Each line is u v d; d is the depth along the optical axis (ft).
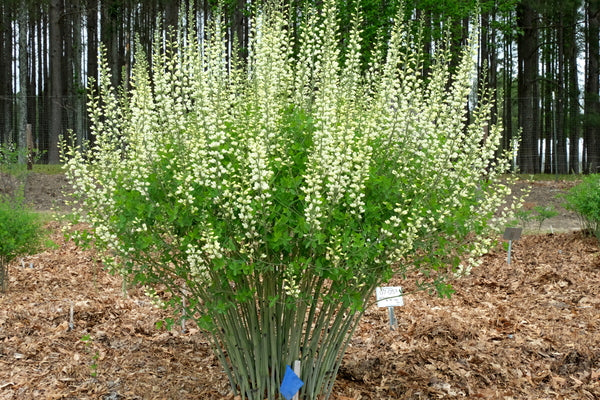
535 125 84.79
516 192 53.62
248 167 13.53
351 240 13.12
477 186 16.02
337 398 16.74
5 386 17.78
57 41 75.92
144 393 17.39
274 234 12.78
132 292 27.81
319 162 12.78
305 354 15.72
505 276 31.12
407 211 13.16
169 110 14.40
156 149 14.05
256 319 15.37
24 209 30.71
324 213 12.87
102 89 15.28
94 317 24.31
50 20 76.23
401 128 14.11
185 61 14.88
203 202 13.10
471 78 14.73
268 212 12.76
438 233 14.48
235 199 13.10
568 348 20.29
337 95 15.17
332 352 15.99
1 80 107.55
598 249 34.32
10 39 105.29
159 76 14.65
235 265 12.83
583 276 29.91
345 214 13.04
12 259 29.12
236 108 15.53
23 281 29.81
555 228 41.37
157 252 16.42
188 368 19.31
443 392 17.56
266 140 13.47
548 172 94.27
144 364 19.61
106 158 15.24
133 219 13.73
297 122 14.02
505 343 21.31
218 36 15.66
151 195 13.88
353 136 13.41
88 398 17.10
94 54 94.38
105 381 18.24
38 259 33.83
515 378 18.54
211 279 14.52
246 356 15.65
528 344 20.93
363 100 16.43
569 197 36.94
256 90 15.21
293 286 13.08
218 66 15.53
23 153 43.24
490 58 90.68
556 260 33.09
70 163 14.56
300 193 13.51
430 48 59.72
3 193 42.98
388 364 19.36
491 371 18.95
